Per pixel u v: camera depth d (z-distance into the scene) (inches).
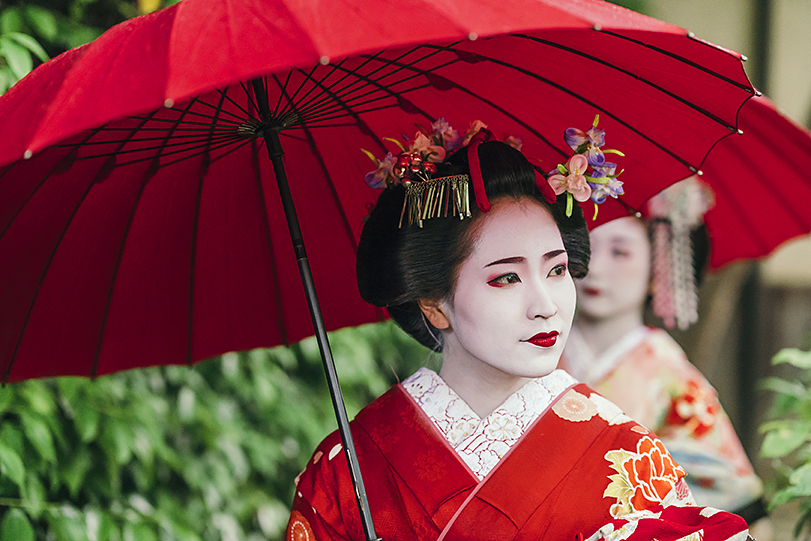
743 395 173.6
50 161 45.0
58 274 51.2
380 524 46.8
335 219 56.6
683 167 51.9
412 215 47.3
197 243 55.2
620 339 91.1
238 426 103.3
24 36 70.9
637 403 87.7
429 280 47.5
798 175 66.9
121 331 55.5
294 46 31.0
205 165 52.6
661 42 41.9
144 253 53.9
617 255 89.0
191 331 57.5
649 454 47.2
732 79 42.7
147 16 38.3
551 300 45.6
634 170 53.4
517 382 48.2
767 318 173.2
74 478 77.5
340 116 50.7
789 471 75.6
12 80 71.2
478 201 45.2
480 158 46.9
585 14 33.7
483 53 48.3
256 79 46.8
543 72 49.3
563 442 46.4
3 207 45.4
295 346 112.1
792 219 73.2
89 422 76.5
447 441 47.0
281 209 55.9
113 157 48.6
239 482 103.5
